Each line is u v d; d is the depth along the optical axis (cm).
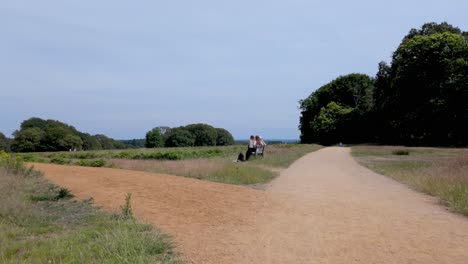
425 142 5412
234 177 1504
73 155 3788
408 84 5425
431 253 596
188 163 1911
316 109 9619
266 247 627
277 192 1181
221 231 724
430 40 5266
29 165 1852
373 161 2581
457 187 1091
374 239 670
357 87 8869
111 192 1105
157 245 607
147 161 2373
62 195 1049
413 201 1042
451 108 4941
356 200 1050
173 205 945
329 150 4378
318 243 648
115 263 518
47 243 611
